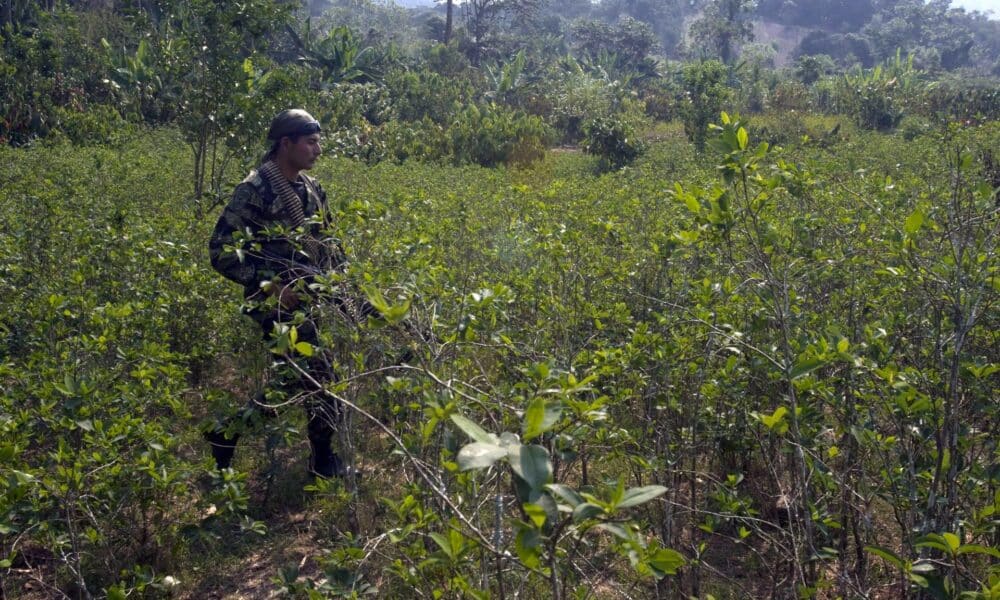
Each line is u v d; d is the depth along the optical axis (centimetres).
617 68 5572
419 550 230
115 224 511
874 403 287
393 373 314
